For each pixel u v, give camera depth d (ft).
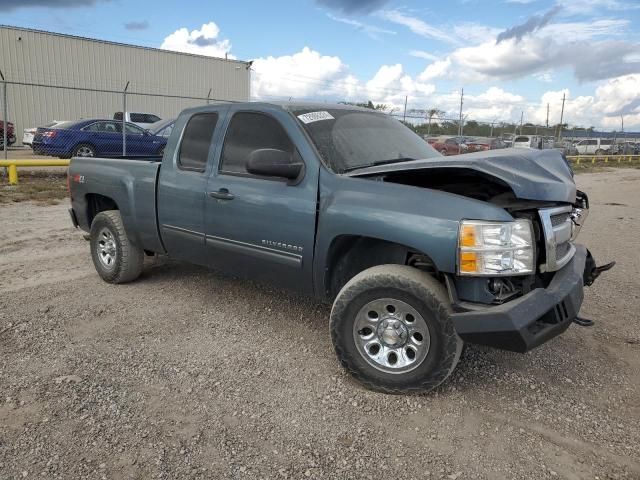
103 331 13.84
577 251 12.25
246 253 13.50
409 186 10.97
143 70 102.47
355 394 10.94
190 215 14.80
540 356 12.88
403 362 10.78
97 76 96.73
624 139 155.33
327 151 12.48
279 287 13.43
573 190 11.02
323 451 9.07
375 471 8.59
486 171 10.12
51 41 91.09
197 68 110.22
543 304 9.82
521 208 10.48
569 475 8.54
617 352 13.25
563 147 130.11
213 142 14.46
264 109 13.52
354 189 11.43
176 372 11.69
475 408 10.49
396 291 10.53
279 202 12.51
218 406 10.38
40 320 14.43
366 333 11.10
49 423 9.62
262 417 10.04
